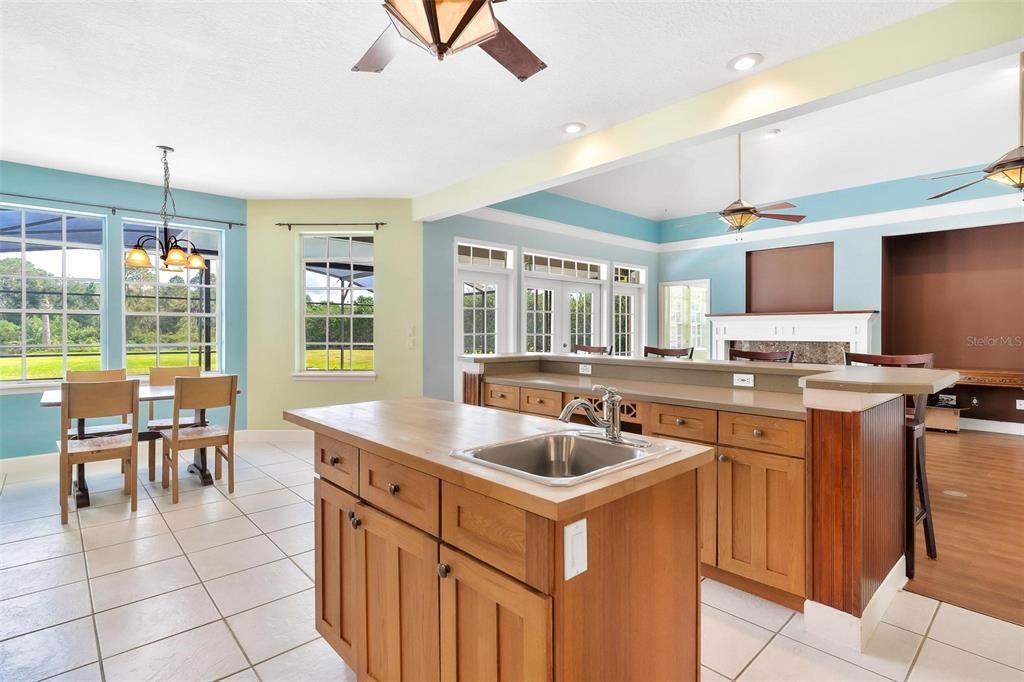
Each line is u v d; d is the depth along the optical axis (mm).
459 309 5789
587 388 2975
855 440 1887
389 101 3170
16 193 4133
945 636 1986
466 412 2045
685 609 1397
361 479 1615
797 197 6816
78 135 3623
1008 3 2102
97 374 4141
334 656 1896
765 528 2154
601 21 2371
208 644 1955
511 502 1069
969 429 5902
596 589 1115
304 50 2576
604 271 7531
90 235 4559
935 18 2281
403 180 4812
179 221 4941
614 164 3652
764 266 7453
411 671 1398
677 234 8203
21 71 2736
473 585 1187
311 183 4863
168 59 2639
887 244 6324
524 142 3891
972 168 5543
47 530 2996
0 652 1887
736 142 5086
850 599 1910
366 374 5395
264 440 5324
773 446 2115
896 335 6449
